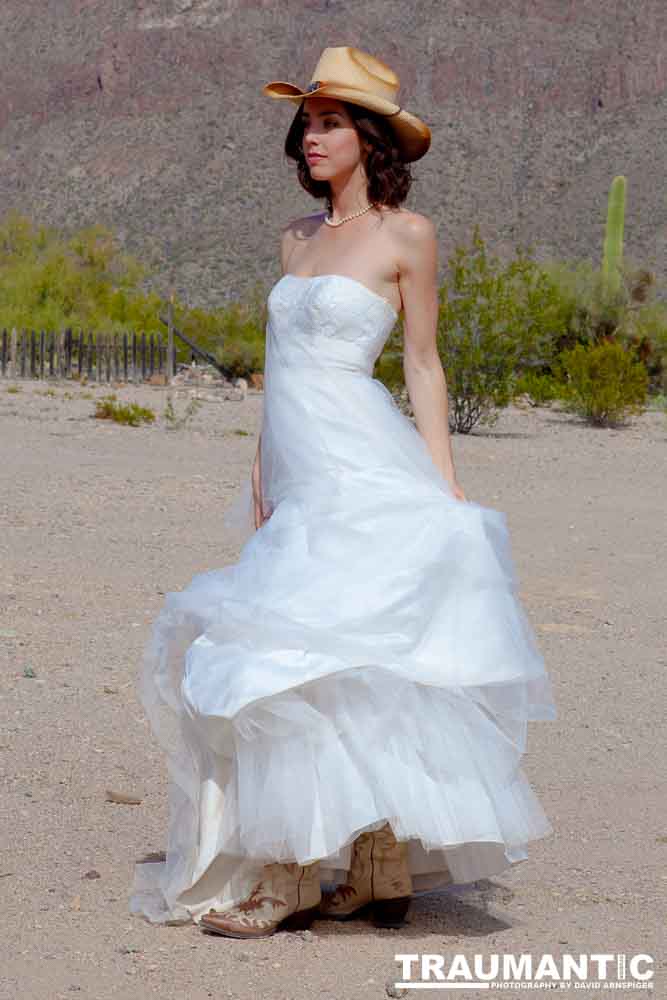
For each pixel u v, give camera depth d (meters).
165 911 4.79
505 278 27.75
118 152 157.12
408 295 4.87
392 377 26.03
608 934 4.77
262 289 52.03
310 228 5.07
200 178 145.25
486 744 4.52
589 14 165.62
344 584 4.55
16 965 4.38
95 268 58.50
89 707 7.50
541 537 14.44
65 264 56.91
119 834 5.66
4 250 59.62
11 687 7.81
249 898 4.68
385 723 4.38
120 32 178.00
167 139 155.88
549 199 137.00
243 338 49.81
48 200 150.62
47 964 4.38
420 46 168.75
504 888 5.22
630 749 7.15
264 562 4.70
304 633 4.43
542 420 31.11
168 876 4.81
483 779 4.46
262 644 4.48
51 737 6.93
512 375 28.27
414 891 4.87
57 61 177.50
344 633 4.46
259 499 5.14
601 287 42.78
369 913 4.90
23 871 5.21
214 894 4.73
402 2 178.75
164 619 4.81
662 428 30.03
